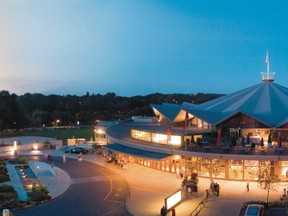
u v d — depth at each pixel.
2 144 109.88
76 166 77.81
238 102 78.94
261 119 70.94
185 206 50.22
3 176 64.06
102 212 48.75
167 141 73.00
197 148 65.88
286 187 58.03
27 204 51.38
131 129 85.62
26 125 166.12
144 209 49.78
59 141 109.94
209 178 64.12
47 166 73.44
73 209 49.97
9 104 152.38
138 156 69.56
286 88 84.50
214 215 46.19
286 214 45.59
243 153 61.97
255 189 57.50
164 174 68.75
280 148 61.69
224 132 74.12
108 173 70.69
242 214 45.94
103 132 111.75
